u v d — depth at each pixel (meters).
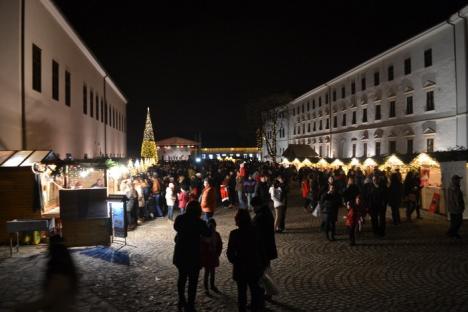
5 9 17.47
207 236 7.99
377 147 46.34
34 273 10.51
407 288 8.83
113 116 46.47
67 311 5.16
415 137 38.56
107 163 17.23
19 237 14.02
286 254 12.23
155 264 11.38
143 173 27.17
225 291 8.96
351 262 11.18
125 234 14.03
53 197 15.85
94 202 13.62
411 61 39.25
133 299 8.51
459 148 29.83
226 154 105.94
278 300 8.22
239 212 7.52
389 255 11.89
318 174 24.27
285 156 50.09
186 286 9.31
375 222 15.05
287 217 19.95
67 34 25.11
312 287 9.04
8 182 14.09
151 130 60.47
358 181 21.02
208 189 16.34
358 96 51.28
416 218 18.91
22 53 17.59
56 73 23.00
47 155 15.36
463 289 8.68
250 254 7.31
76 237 13.46
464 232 15.40
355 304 7.91
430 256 11.68
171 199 19.62
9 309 8.01
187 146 85.69
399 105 41.53
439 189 19.08
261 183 17.69
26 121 17.89
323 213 14.69
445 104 34.12
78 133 28.27
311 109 69.25
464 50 31.73
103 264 11.42
